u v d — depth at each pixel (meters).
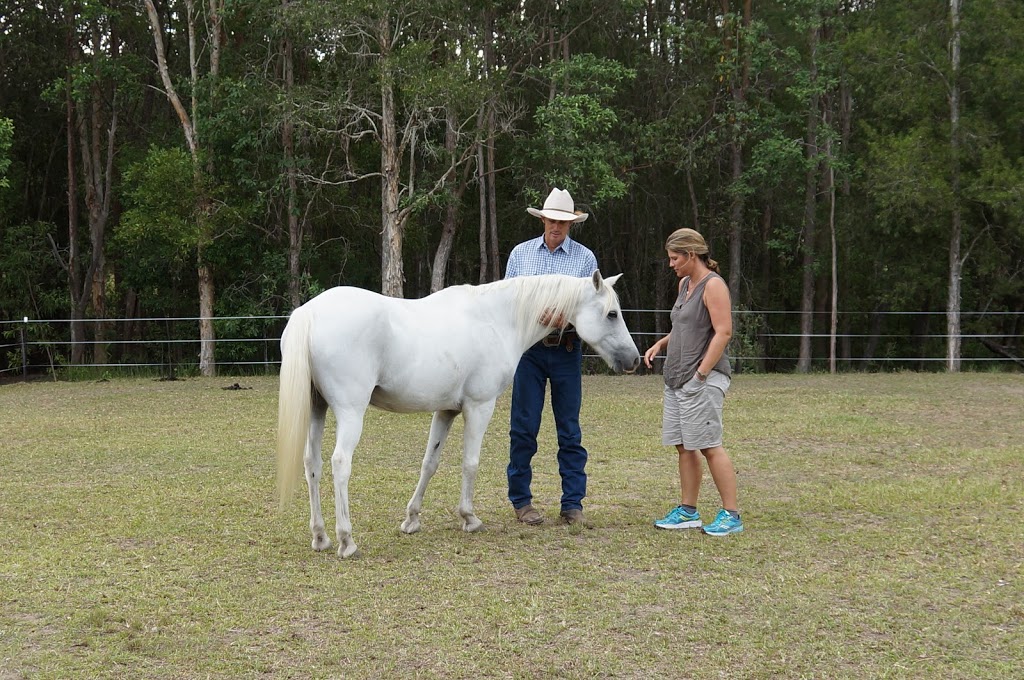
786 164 20.39
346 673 3.10
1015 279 19.84
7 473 6.85
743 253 25.88
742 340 20.38
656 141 21.39
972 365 21.92
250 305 19.97
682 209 25.09
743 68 21.23
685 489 5.17
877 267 22.05
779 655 3.26
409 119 17.88
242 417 10.20
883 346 25.17
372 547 4.72
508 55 22.16
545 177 19.06
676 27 21.30
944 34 17.81
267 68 20.09
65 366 18.80
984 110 17.88
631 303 25.98
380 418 9.96
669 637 3.42
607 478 6.66
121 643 3.35
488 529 5.12
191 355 23.25
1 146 16.72
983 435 8.76
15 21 22.50
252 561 4.45
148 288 22.56
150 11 19.17
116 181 23.88
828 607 3.76
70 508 5.57
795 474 6.83
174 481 6.50
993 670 3.13
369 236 23.20
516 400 5.32
